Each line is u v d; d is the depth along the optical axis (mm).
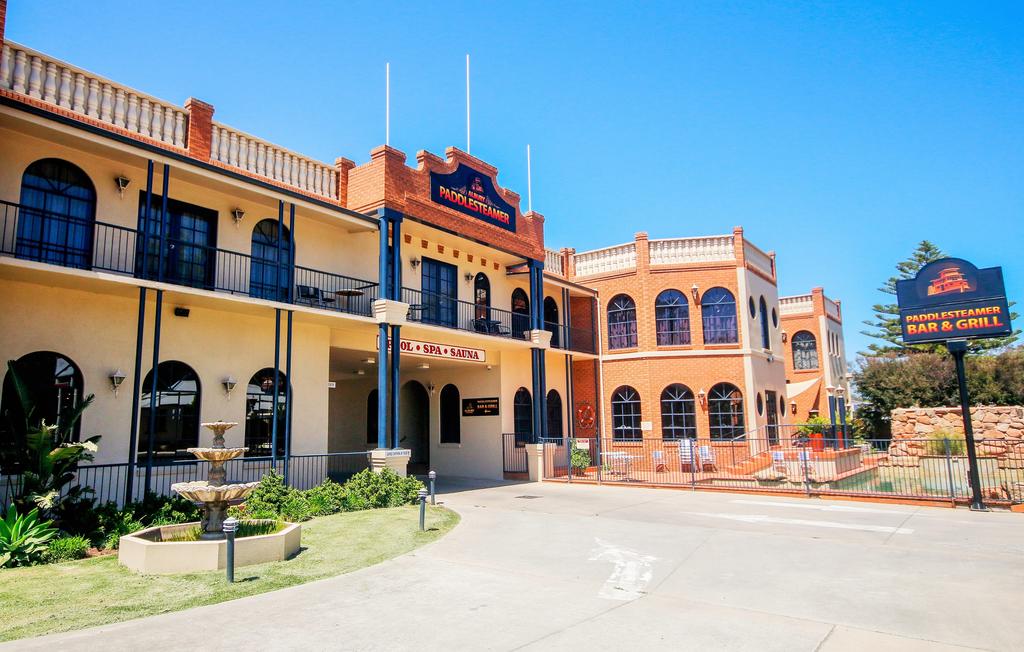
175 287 11930
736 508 13789
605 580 7723
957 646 5445
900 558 8758
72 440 11641
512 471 20953
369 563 8555
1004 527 11086
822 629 5895
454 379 22797
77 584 7395
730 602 6797
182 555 8039
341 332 16938
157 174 13094
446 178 18766
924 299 13578
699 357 24734
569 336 25781
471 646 5473
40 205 11562
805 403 35438
